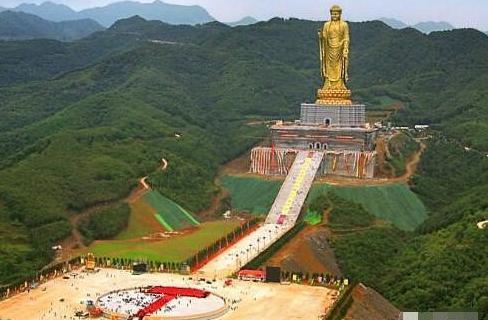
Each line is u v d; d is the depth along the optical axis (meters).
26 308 193.50
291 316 188.12
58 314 188.25
